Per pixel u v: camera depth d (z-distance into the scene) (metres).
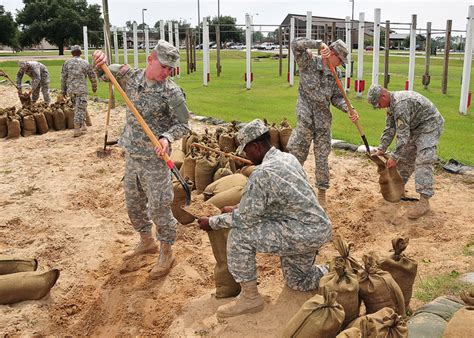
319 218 3.90
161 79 4.56
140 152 4.68
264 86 20.72
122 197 7.16
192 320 4.11
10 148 10.16
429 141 5.90
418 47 54.41
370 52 45.25
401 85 19.28
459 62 33.66
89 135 11.17
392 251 4.23
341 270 3.57
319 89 6.29
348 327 3.45
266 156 3.97
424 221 5.86
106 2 13.83
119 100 16.41
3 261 4.66
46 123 11.58
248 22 19.36
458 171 7.57
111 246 5.61
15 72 28.64
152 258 5.28
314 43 6.15
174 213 5.95
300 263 4.16
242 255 3.97
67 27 66.56
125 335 4.14
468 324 2.94
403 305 3.68
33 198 7.06
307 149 6.60
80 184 7.68
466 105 12.62
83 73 10.85
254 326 3.90
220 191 5.68
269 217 3.98
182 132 4.64
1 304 4.43
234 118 12.59
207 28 20.73
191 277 4.88
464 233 5.50
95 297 4.70
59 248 5.52
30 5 69.38
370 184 7.34
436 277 4.57
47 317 4.36
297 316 3.33
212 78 24.95
